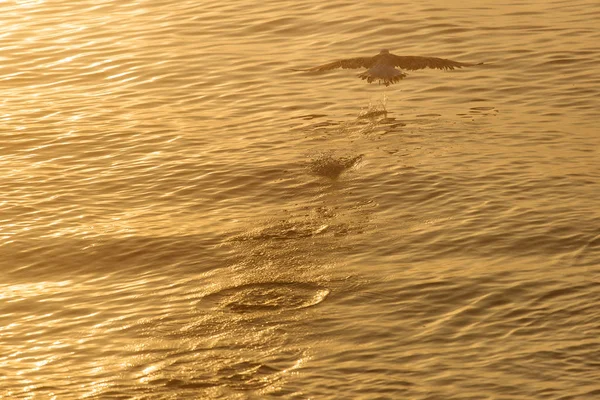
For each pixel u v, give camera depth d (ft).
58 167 146.51
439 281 107.86
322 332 100.27
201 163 144.66
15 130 159.02
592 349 93.20
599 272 107.86
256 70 180.55
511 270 109.50
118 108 167.73
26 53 195.93
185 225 127.24
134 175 142.72
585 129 147.33
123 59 189.98
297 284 110.93
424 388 88.53
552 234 116.78
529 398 86.22
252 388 91.04
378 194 131.54
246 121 159.43
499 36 186.19
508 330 97.71
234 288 111.04
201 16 211.82
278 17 206.18
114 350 99.30
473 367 91.45
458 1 207.51
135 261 119.14
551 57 174.60
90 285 114.21
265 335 100.58
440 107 159.53
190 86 175.83
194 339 100.73
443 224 121.90
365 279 110.32
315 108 162.81
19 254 121.70
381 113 158.30
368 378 90.94
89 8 223.10
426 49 182.91
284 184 136.98
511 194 127.75
